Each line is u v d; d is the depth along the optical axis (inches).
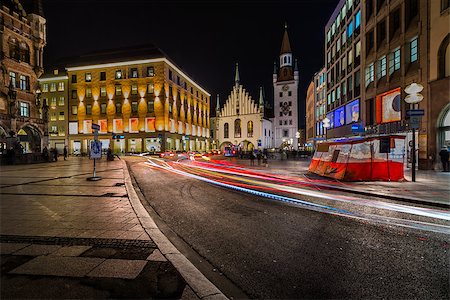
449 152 588.4
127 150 2132.1
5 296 106.7
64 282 118.5
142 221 217.0
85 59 2337.6
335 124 1321.4
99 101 2204.7
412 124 455.8
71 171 661.3
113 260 142.3
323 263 148.8
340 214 258.8
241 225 222.2
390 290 120.6
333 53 1368.1
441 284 126.1
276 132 3535.9
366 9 944.9
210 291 113.0
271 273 136.6
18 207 266.7
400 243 180.5
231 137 3353.8
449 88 579.2
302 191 391.2
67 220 220.4
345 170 475.8
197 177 581.0
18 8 1409.9
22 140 1368.1
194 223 228.1
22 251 153.4
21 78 1373.0
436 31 613.0
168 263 139.8
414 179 455.2
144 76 2118.6
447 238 190.7
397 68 770.8
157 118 2091.5
